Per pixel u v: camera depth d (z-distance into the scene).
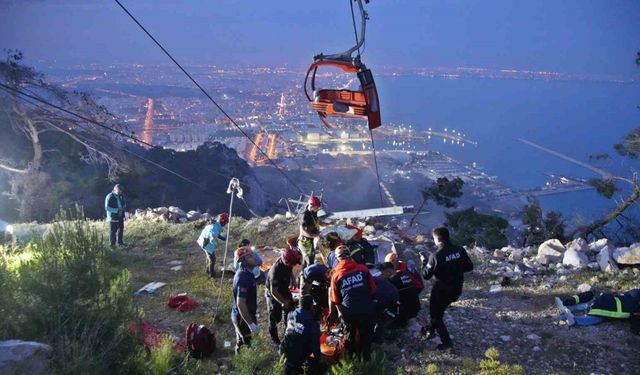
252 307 7.58
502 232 21.28
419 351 8.09
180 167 59.97
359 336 7.28
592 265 11.66
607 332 8.36
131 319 7.36
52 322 6.39
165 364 6.91
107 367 6.30
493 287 10.83
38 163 32.66
